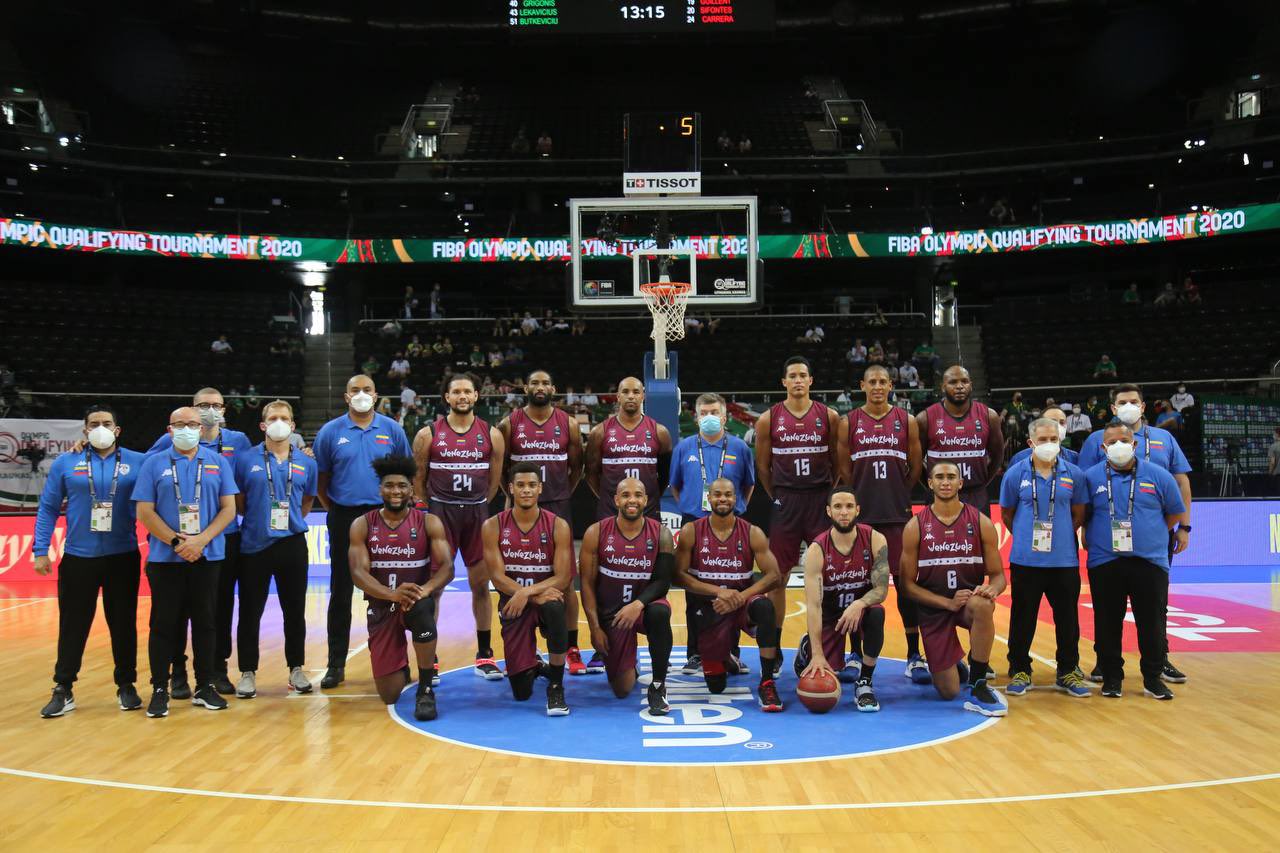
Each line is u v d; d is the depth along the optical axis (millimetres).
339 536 6422
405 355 21109
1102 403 17703
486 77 28391
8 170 21703
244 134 24953
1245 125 21312
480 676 6785
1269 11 24250
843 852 3508
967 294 25844
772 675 5699
